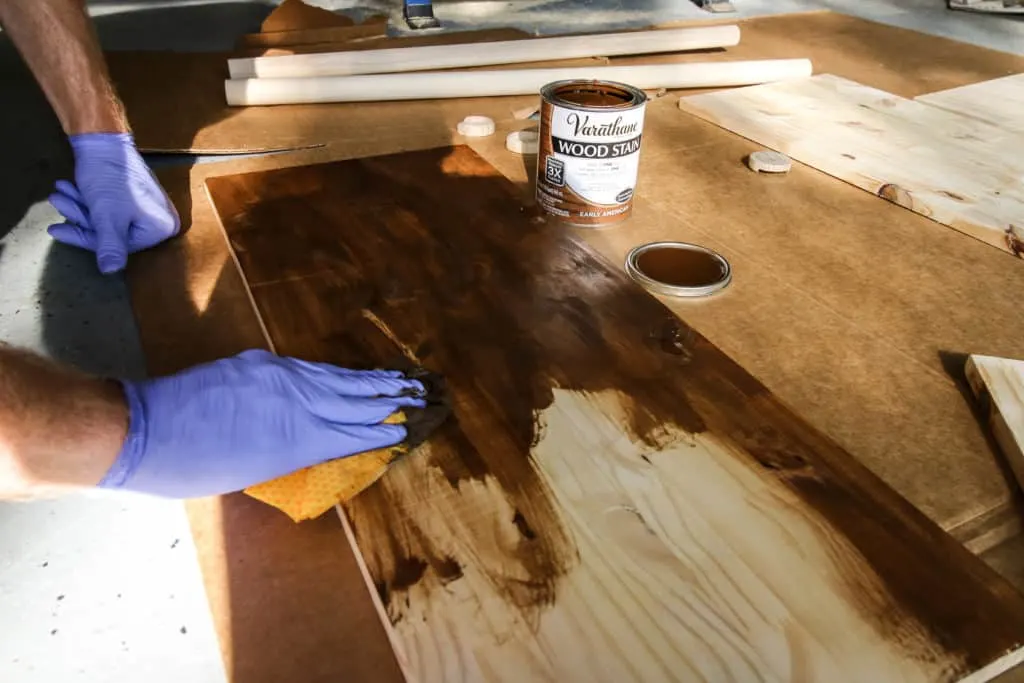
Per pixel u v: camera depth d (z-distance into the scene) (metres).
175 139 2.06
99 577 0.98
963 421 1.15
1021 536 1.00
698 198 1.80
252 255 1.51
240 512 1.04
